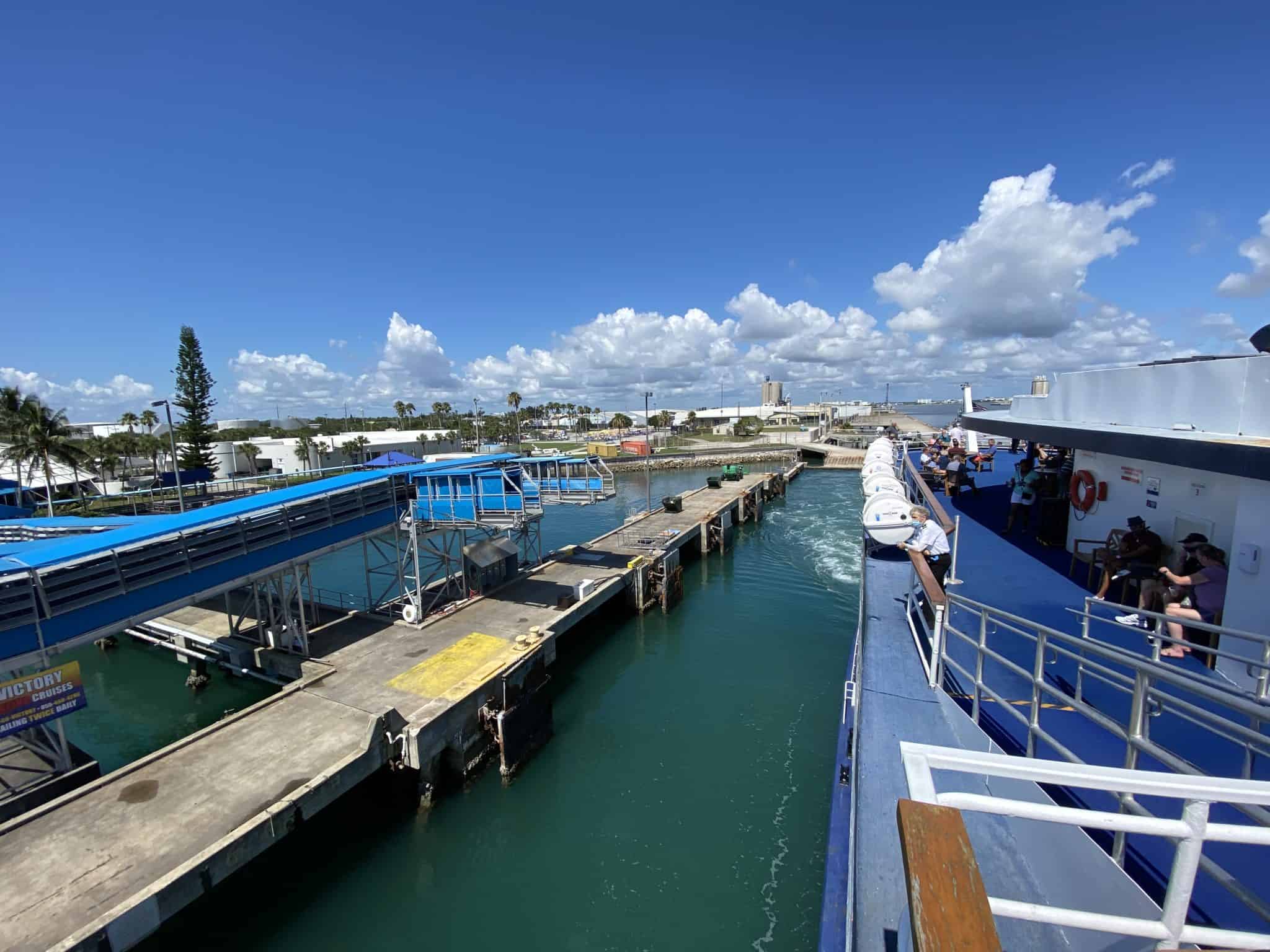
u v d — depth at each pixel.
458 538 35.59
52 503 34.28
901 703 6.43
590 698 17.45
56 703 11.84
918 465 26.02
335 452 71.56
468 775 13.49
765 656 20.05
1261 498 5.77
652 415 146.38
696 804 12.65
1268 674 4.65
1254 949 1.91
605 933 9.83
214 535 14.51
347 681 14.98
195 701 18.39
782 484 55.38
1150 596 7.52
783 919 9.88
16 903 8.62
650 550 26.78
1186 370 7.36
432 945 9.72
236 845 9.66
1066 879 3.66
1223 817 4.02
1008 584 9.82
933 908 1.53
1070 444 9.63
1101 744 5.16
